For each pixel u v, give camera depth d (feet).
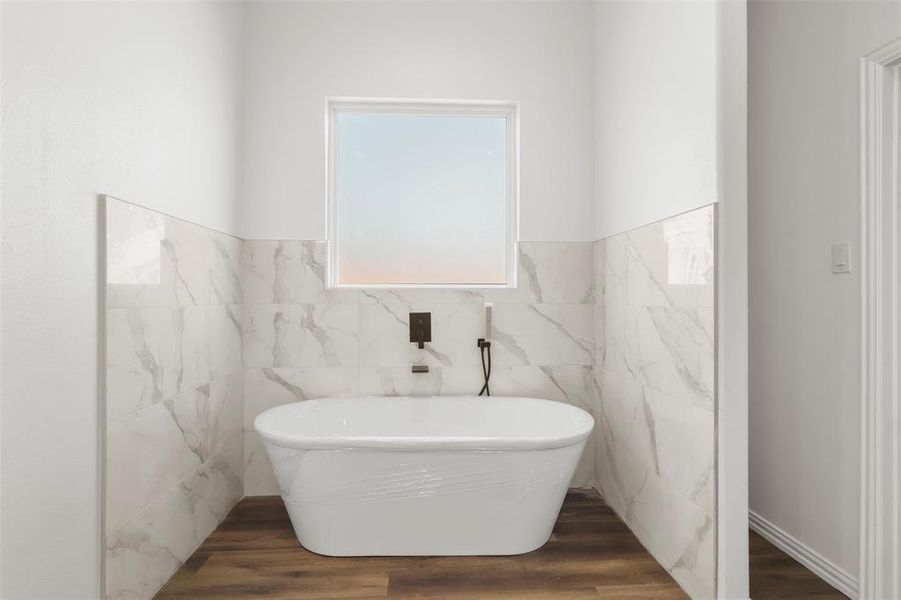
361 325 8.95
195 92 6.97
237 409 8.51
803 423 6.56
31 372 4.02
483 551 6.77
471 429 8.72
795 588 5.98
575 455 6.74
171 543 6.26
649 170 6.88
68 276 4.43
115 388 5.06
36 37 4.06
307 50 8.90
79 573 4.58
